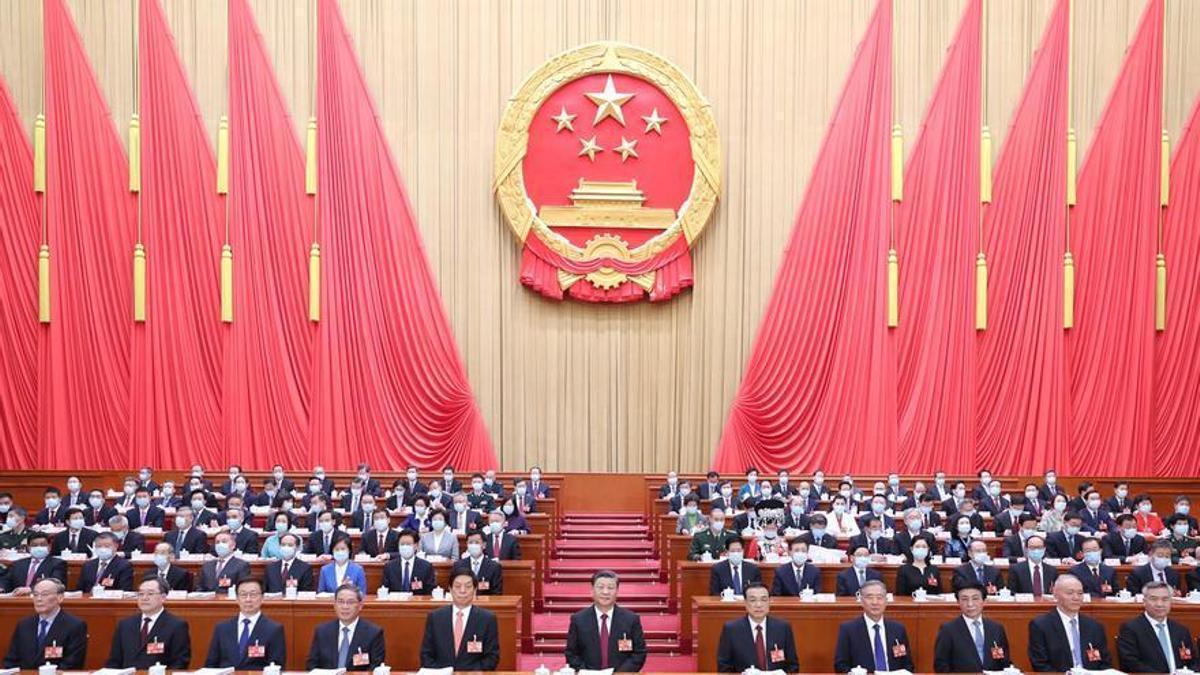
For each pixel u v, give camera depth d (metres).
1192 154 16.98
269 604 8.67
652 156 17.08
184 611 8.73
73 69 16.67
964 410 16.72
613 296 16.98
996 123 17.03
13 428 16.33
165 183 16.64
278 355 16.66
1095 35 17.09
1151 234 16.86
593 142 17.03
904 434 16.70
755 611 7.89
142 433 16.44
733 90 17.00
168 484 14.23
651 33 17.00
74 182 16.58
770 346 16.88
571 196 17.00
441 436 16.78
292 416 16.61
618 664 7.89
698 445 17.02
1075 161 16.98
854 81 16.97
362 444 16.69
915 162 16.94
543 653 10.69
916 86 17.06
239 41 16.81
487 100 17.06
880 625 8.08
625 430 17.05
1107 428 16.77
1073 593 7.92
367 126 16.88
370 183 16.84
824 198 16.92
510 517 12.91
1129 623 8.09
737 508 14.66
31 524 13.40
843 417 16.73
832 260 16.86
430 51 17.06
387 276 16.84
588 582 13.20
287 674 6.87
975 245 16.81
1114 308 16.86
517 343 17.05
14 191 16.50
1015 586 10.25
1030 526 11.58
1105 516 13.45
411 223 16.89
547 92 16.95
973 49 16.95
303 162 16.84
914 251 16.88
